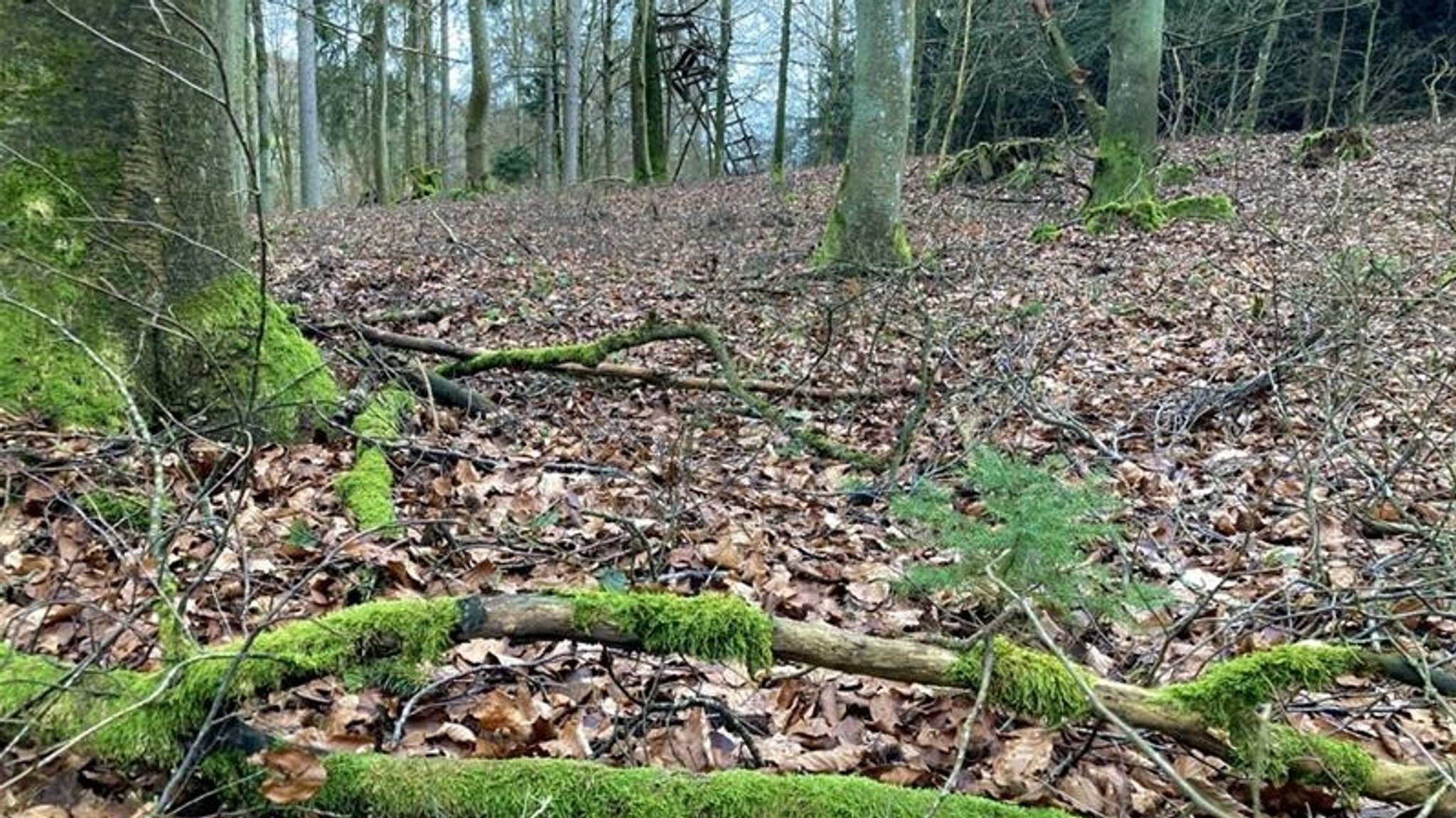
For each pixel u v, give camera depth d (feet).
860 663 7.36
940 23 92.12
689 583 12.72
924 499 9.55
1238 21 71.67
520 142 130.52
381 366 19.49
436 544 13.24
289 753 6.78
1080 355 23.77
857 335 26.04
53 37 14.43
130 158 14.97
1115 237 39.47
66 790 7.02
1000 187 55.11
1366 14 79.46
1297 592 11.66
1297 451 13.73
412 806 6.68
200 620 10.80
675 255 42.16
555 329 28.53
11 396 14.16
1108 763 8.52
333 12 84.89
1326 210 35.63
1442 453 13.56
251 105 59.00
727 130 122.21
